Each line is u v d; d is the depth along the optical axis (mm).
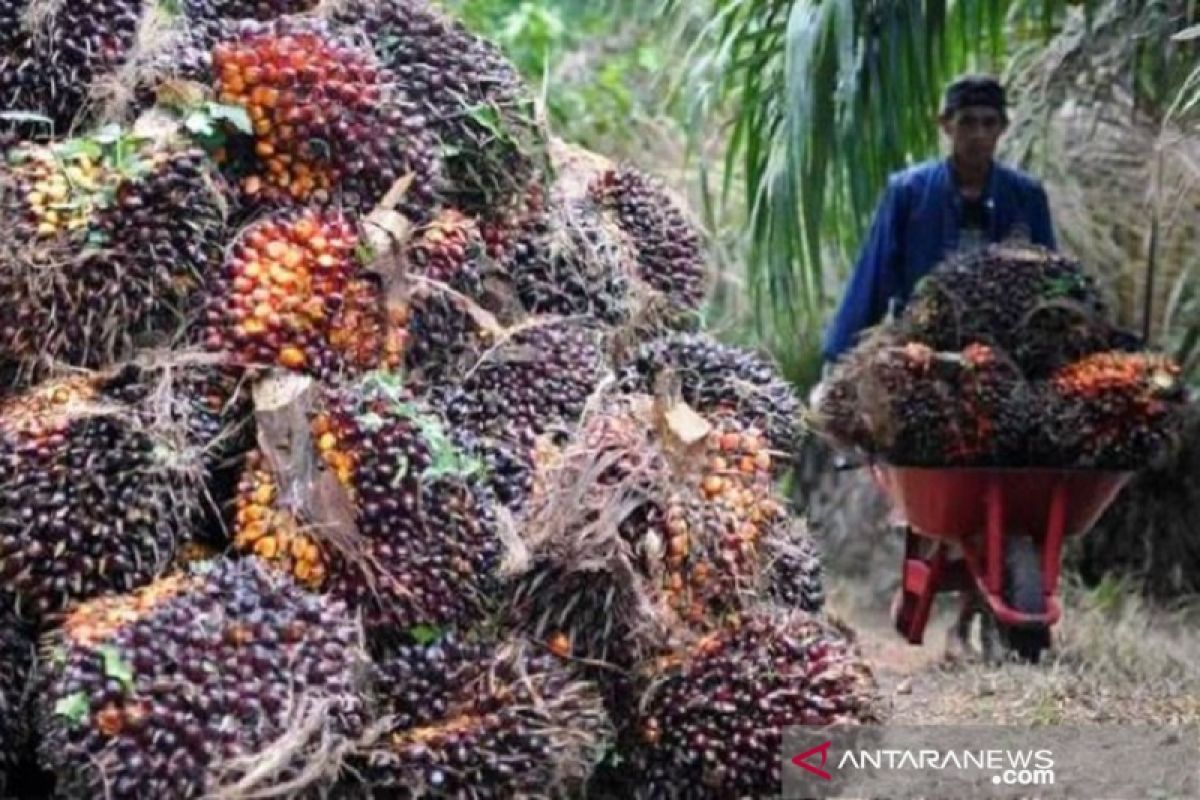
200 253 2680
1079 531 4914
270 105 2785
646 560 2686
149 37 2848
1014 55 6207
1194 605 6070
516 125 3143
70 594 2469
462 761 2439
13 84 2807
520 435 2873
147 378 2625
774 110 5102
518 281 3164
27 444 2498
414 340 2852
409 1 3145
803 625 2861
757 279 5316
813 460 7164
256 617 2383
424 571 2584
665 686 2740
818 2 4758
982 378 4645
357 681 2414
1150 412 4668
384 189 2854
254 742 2283
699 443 2754
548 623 2684
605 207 3518
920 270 5234
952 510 4793
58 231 2615
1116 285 6262
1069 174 6379
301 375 2652
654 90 7922
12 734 2465
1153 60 5082
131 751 2256
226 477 2664
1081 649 5062
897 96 4926
